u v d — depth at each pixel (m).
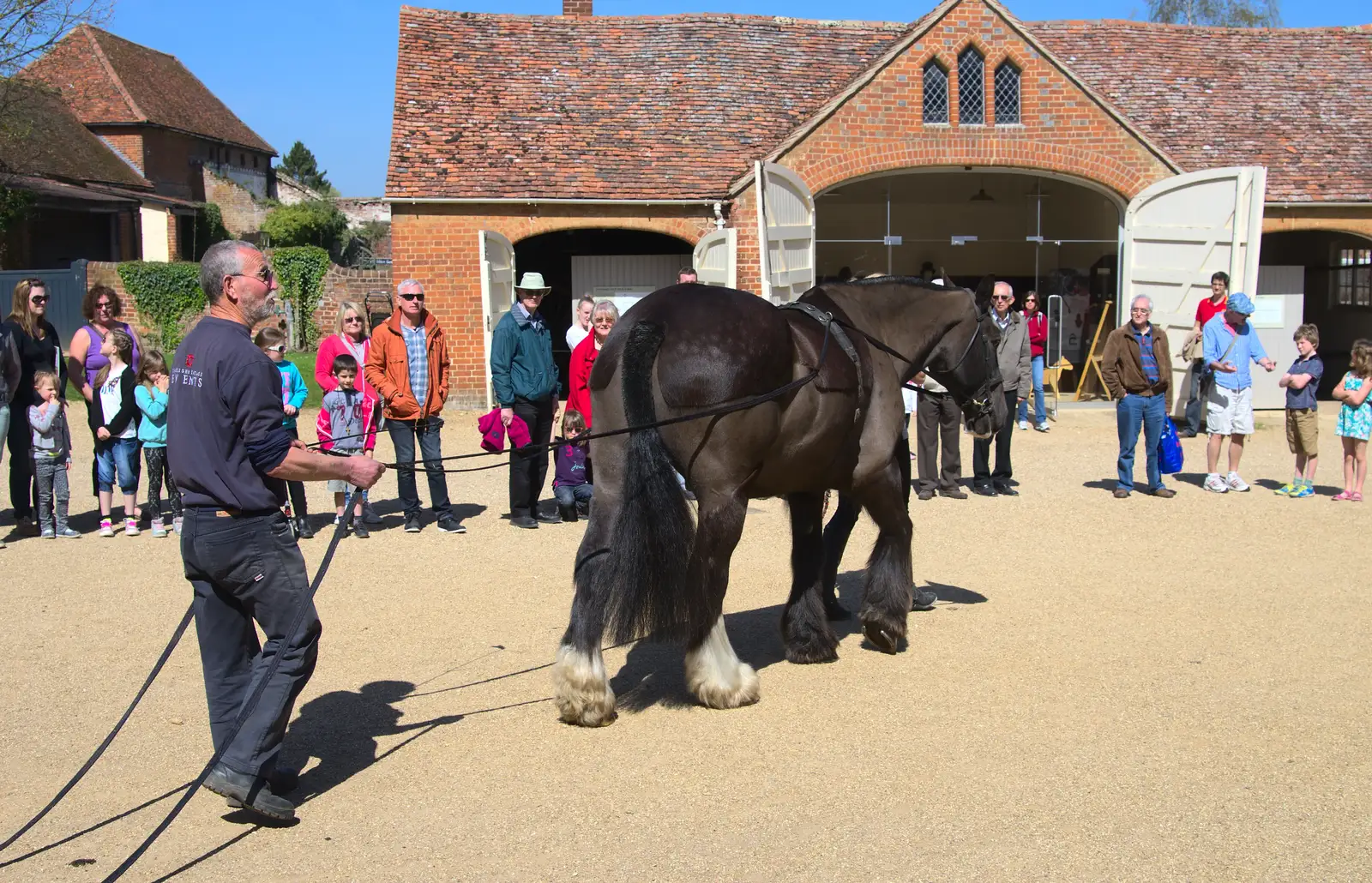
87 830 4.31
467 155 17.80
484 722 5.40
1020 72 17.52
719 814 4.38
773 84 19.72
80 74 39.97
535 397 9.80
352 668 6.22
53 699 5.77
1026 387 11.32
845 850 4.09
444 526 9.82
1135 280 17.00
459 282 17.55
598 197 17.41
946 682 5.88
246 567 4.33
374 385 9.61
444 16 20.06
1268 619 6.96
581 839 4.19
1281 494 11.13
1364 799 4.47
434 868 3.99
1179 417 16.25
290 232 41.03
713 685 5.47
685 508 5.04
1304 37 21.42
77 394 19.02
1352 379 10.73
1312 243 22.89
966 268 23.94
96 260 33.16
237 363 4.26
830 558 6.87
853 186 22.81
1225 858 4.01
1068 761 4.84
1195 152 18.47
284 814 4.29
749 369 5.14
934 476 10.99
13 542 9.43
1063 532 9.55
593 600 5.26
